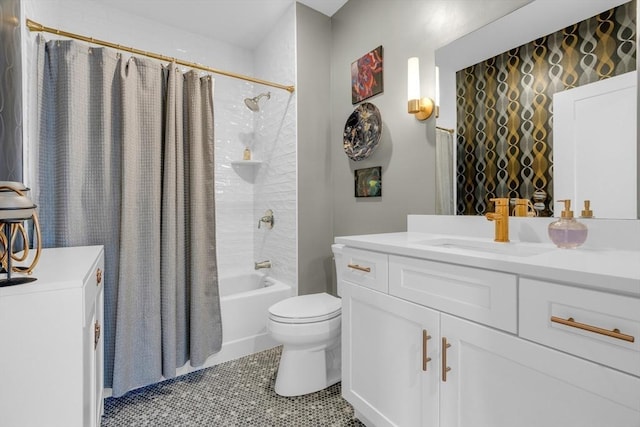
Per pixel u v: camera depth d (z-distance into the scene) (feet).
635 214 3.41
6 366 2.49
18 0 4.29
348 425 4.75
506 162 4.54
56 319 2.63
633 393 2.04
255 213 9.66
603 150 3.63
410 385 3.67
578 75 3.82
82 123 5.29
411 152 6.00
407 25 6.05
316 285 7.95
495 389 2.82
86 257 4.00
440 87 5.44
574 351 2.31
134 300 5.52
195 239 6.23
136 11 7.91
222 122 9.36
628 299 2.06
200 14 8.05
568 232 3.51
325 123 8.08
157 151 5.84
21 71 4.41
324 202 8.05
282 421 4.84
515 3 4.42
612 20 3.56
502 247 4.07
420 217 5.72
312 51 7.84
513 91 4.45
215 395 5.54
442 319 3.27
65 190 5.08
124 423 4.80
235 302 7.00
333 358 6.09
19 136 4.29
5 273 2.90
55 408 2.62
